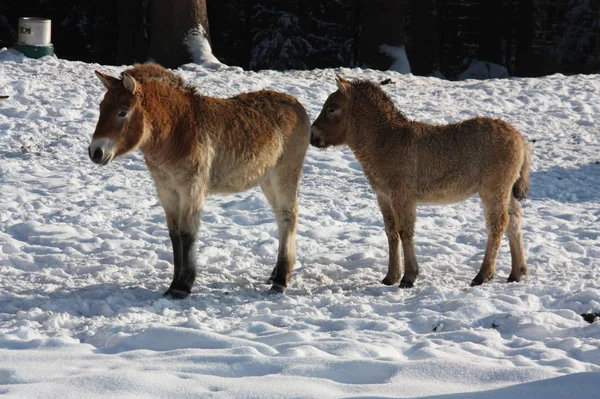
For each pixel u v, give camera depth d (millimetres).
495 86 23422
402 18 27094
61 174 14344
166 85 8117
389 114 8930
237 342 6617
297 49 32656
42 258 9680
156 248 10250
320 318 7562
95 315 7734
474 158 8719
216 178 8547
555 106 21547
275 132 8805
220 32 33062
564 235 11516
